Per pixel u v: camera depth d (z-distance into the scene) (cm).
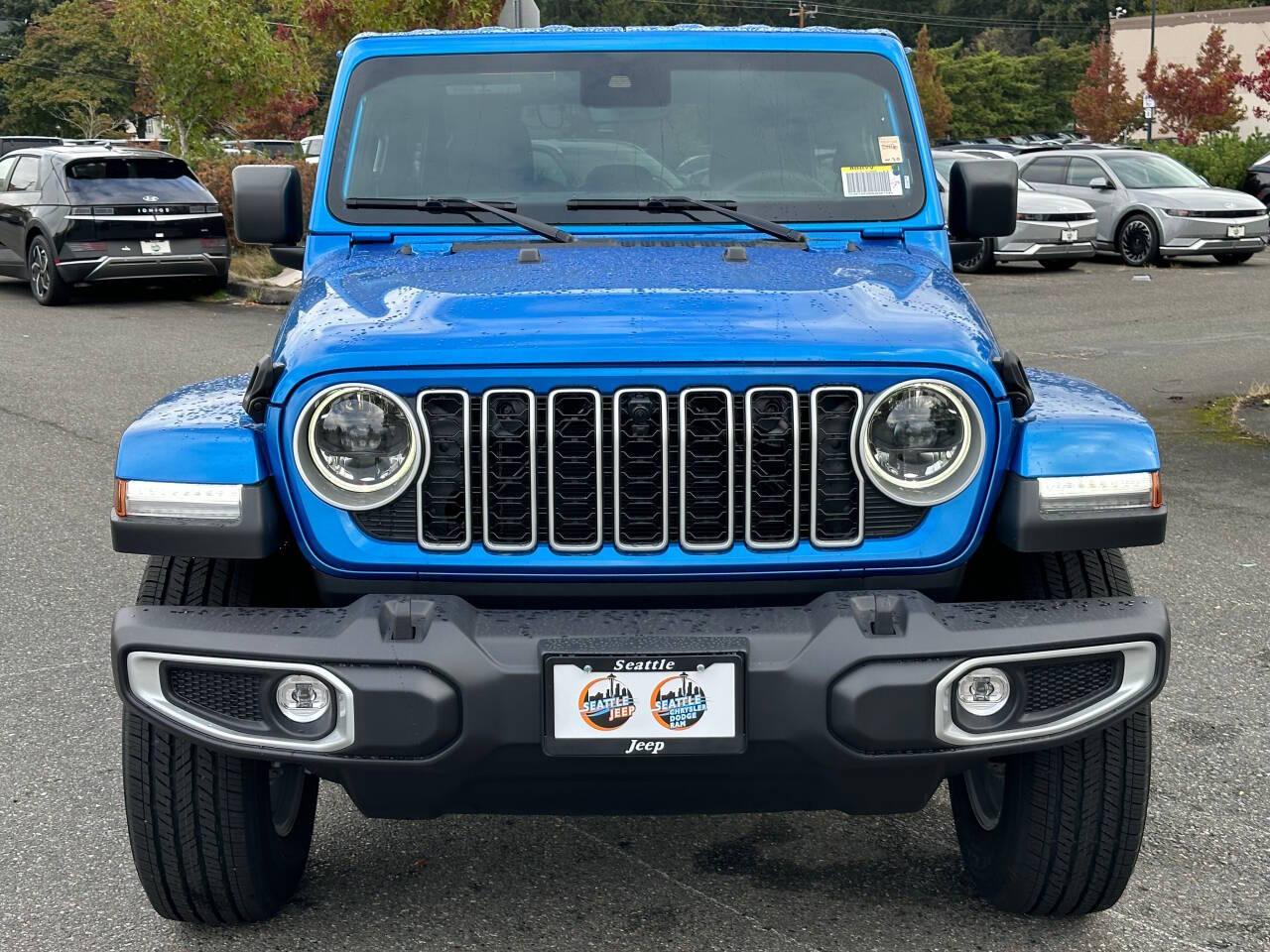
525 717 288
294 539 330
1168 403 1040
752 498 304
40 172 1655
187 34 2348
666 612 296
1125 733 327
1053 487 306
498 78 433
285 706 297
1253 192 2536
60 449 898
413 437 300
